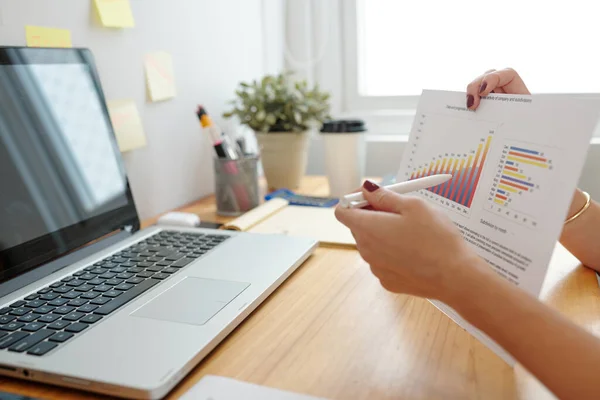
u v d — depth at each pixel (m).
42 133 0.68
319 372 0.45
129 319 0.52
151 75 0.96
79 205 0.71
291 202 1.00
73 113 0.73
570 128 0.45
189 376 0.45
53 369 0.43
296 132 1.09
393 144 1.31
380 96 1.45
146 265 0.66
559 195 0.44
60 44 0.78
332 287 0.63
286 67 1.46
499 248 0.49
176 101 1.04
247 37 1.29
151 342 0.47
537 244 0.45
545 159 0.46
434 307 0.57
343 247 0.77
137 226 0.81
